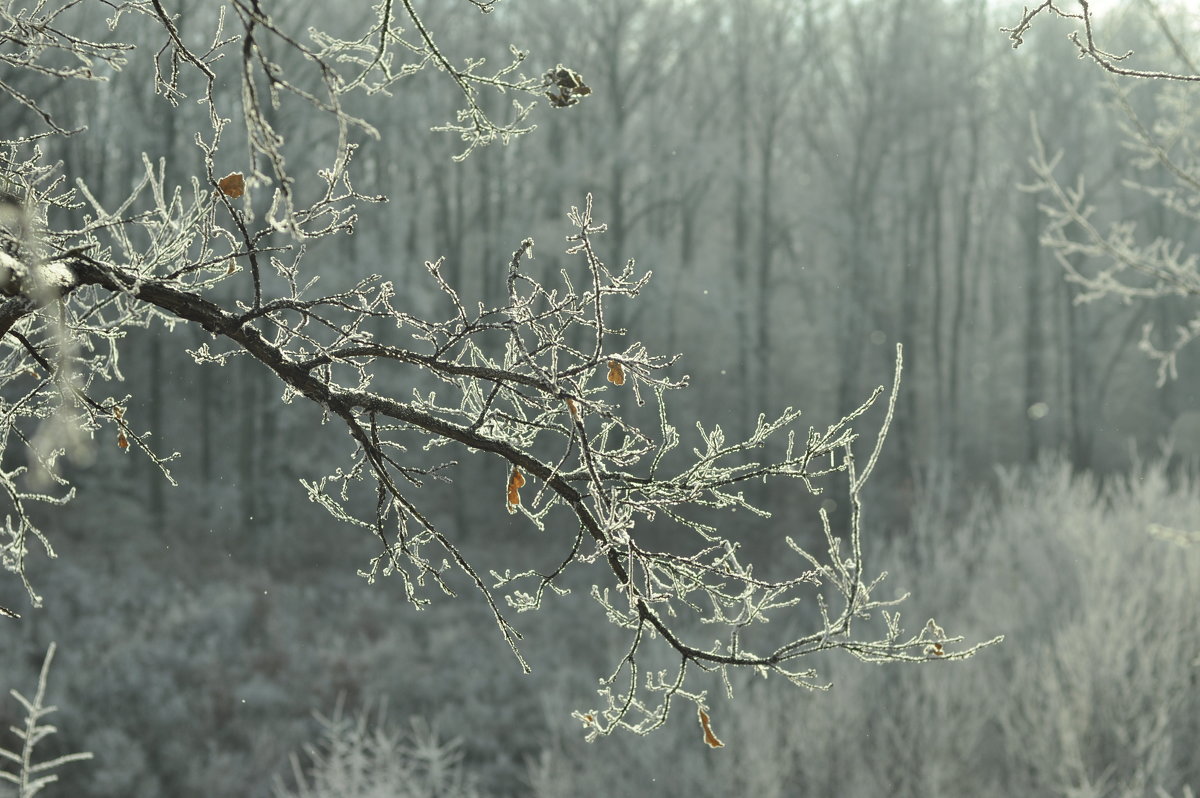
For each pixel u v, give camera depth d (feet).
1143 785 30.40
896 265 126.21
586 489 8.81
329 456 91.25
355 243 88.99
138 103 66.74
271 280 72.08
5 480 9.86
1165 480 45.68
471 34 88.94
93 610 62.64
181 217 9.75
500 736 56.70
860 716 36.99
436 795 39.73
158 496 79.10
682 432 97.50
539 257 104.53
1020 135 114.42
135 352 90.17
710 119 122.11
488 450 8.78
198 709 55.16
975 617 43.50
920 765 35.12
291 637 64.44
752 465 8.70
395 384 79.36
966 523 52.29
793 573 81.30
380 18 7.39
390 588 75.92
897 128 119.24
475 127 8.14
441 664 63.62
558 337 8.39
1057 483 48.73
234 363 88.38
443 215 106.11
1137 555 42.50
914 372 117.70
